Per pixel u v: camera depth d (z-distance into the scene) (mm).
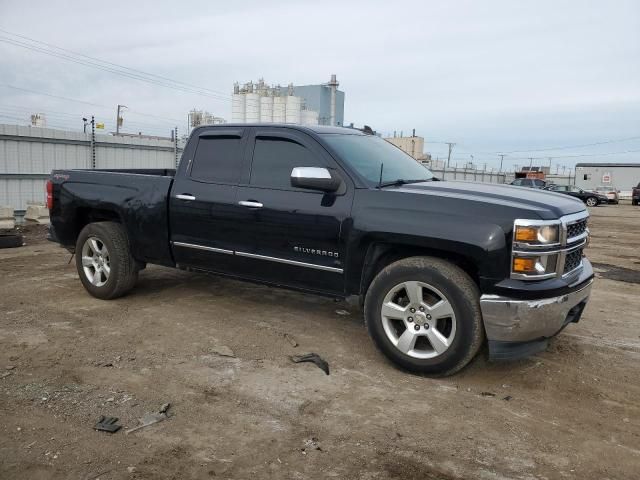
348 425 3326
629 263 9891
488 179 48125
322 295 4613
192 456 2949
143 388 3770
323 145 4562
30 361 4203
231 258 4992
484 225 3729
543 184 33094
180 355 4383
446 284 3824
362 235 4164
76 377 3926
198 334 4883
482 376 4105
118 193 5680
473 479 2812
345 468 2879
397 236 4008
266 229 4695
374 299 4164
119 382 3855
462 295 3783
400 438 3189
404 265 4000
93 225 5844
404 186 4406
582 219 4160
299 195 4539
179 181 5305
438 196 4008
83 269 5977
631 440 3246
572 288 3885
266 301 5996
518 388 3922
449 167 45969
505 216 3713
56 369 4062
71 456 2918
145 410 3449
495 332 3709
